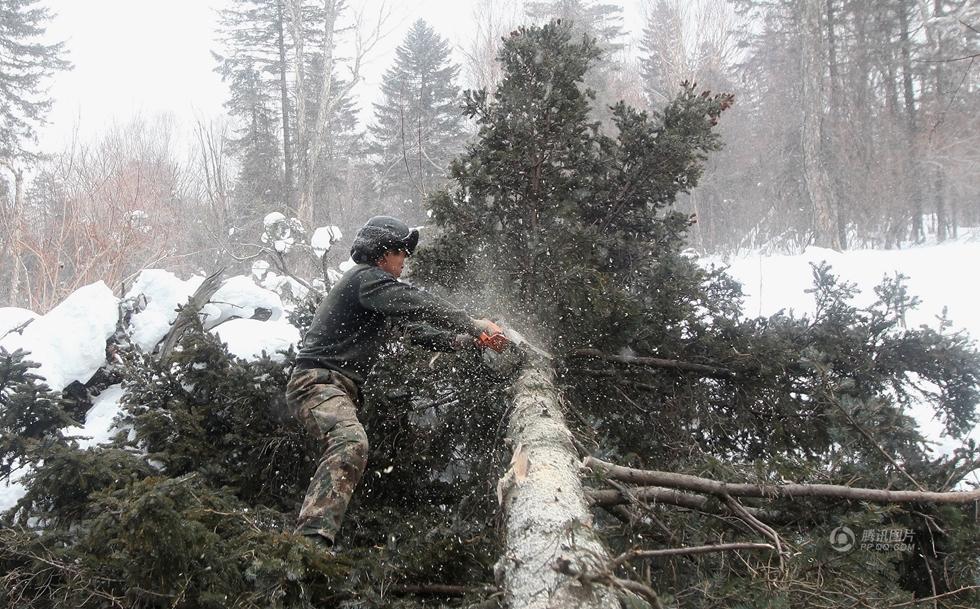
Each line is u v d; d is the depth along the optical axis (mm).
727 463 2938
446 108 23969
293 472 3520
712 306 4227
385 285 2971
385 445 3557
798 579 2387
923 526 2711
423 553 2555
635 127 4316
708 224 27859
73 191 13258
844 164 23594
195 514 2270
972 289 8602
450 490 3609
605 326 3877
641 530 2727
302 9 23812
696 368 3953
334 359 2969
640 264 4348
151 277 5129
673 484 2623
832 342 3877
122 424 3615
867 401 3188
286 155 25641
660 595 2275
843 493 2615
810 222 24531
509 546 1956
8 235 11531
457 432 3898
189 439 3316
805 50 18781
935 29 22016
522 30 4328
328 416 2738
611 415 4070
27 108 27203
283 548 2107
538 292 4102
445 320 2924
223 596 2062
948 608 2521
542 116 4145
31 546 2600
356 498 3361
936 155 22328
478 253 4270
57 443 3061
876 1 23812
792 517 2809
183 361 3584
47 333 4414
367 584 2252
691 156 4309
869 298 8578
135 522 2049
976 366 3777
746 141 28047
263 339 4465
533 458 2410
